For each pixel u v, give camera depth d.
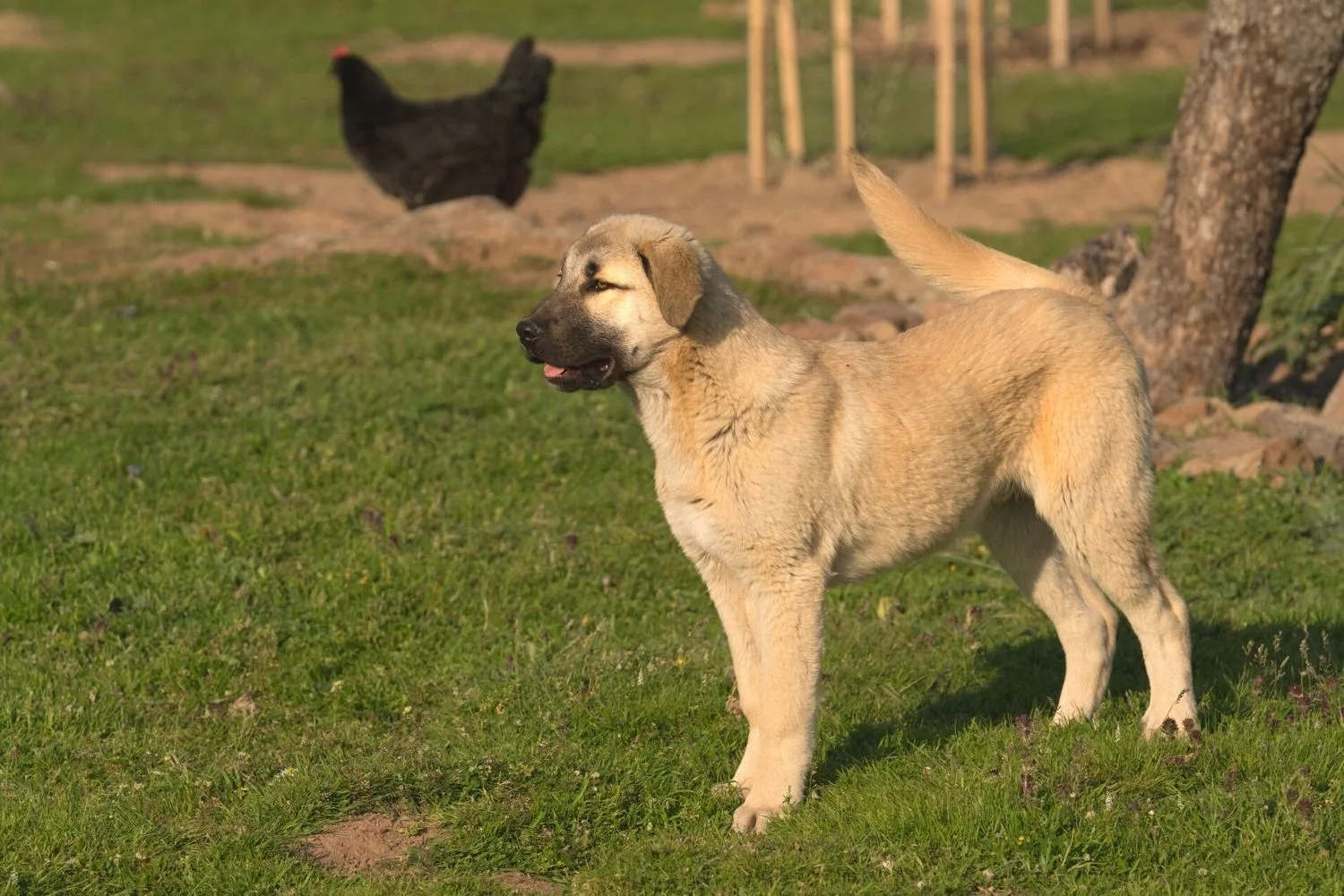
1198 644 10.23
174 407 14.41
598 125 35.28
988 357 8.45
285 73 40.44
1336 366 16.52
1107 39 42.81
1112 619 9.21
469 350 16.19
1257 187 14.66
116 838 7.89
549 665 9.91
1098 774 7.90
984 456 8.44
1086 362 8.47
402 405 14.53
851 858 7.47
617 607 11.17
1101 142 31.86
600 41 46.47
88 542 11.55
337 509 12.26
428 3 51.75
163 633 10.45
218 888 7.55
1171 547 12.15
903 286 18.83
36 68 39.28
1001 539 9.14
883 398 8.23
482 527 12.17
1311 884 7.15
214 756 8.99
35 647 10.23
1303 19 14.06
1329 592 11.22
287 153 31.95
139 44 43.72
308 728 9.38
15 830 7.95
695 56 44.12
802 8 37.88
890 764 8.46
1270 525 12.38
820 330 16.44
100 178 28.08
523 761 8.49
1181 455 13.74
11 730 9.21
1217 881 7.17
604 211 26.44
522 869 7.76
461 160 21.75
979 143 29.16
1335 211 16.83
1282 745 8.17
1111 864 7.34
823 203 26.98
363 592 11.05
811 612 7.99
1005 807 7.60
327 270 19.38
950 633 10.64
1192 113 14.81
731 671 9.67
